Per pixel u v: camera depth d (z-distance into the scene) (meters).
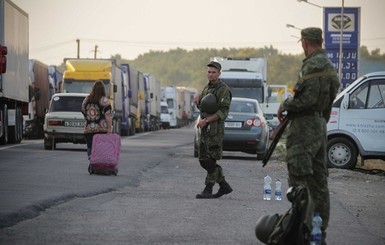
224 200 21.38
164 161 37.06
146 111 106.31
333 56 81.75
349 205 22.17
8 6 50.25
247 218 17.98
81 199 20.47
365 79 35.03
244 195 22.94
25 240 14.34
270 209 19.73
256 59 68.56
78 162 33.47
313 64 14.38
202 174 30.00
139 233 15.47
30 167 30.22
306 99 14.29
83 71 66.19
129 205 19.62
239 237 15.33
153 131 109.50
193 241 14.75
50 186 22.89
